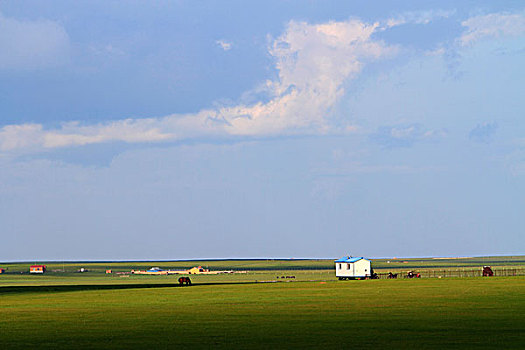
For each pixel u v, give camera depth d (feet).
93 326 248.52
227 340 207.21
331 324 244.01
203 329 235.20
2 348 197.16
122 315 288.51
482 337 204.95
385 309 295.69
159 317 277.85
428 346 189.26
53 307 335.26
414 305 311.68
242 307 319.47
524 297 345.92
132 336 219.41
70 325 252.83
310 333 220.43
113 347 196.75
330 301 344.69
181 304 343.05
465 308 293.43
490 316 261.03
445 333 214.90
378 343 196.54
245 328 236.22
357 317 265.75
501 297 346.95
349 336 212.02
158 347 195.21
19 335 225.35
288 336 214.07
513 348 183.62
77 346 199.72
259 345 196.24
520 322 241.14
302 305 324.39
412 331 221.25
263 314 283.59
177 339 211.00
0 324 258.57
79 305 345.72
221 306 326.85
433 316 264.31
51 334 226.79
